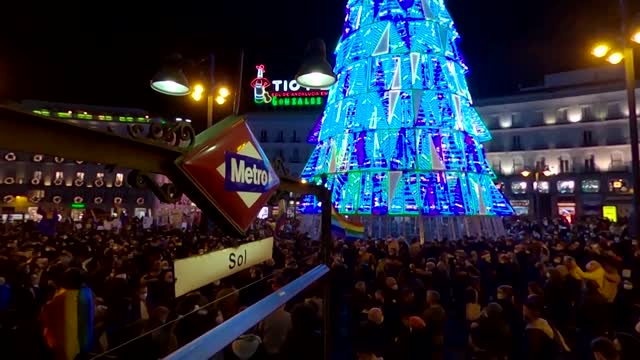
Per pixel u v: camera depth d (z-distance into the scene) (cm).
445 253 1206
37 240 1355
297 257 1095
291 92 5997
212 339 210
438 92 2484
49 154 151
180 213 3155
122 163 180
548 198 4981
